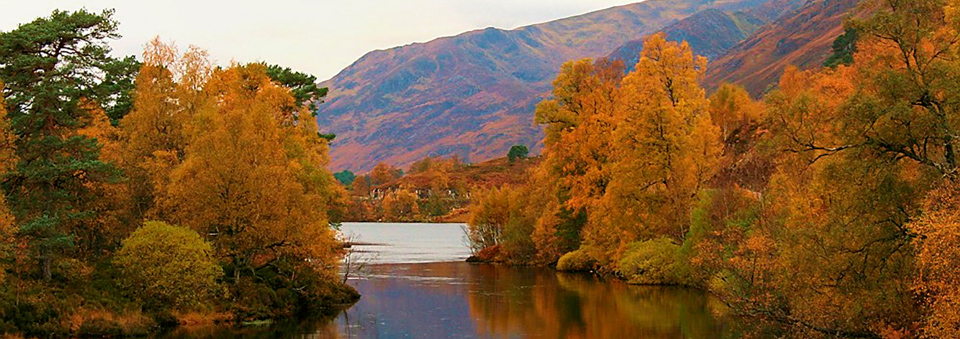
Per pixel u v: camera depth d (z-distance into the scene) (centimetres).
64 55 3841
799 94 2738
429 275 6525
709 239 4347
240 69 4991
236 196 3822
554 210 7044
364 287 5566
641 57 5869
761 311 2911
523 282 5847
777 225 3644
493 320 3981
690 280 5128
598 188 6341
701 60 5912
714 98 8938
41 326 3033
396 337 3506
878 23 2522
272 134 4234
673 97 5819
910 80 2473
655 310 4225
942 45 2545
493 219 8938
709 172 5456
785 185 3941
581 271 6688
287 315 4025
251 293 3909
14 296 3081
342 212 5225
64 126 3591
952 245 2002
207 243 3681
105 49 3947
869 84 2605
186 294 3600
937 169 2419
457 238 13650
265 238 3862
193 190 3753
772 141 2747
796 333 2823
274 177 3888
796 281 2764
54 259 3569
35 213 3353
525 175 8950
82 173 3569
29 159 3456
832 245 2591
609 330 3641
